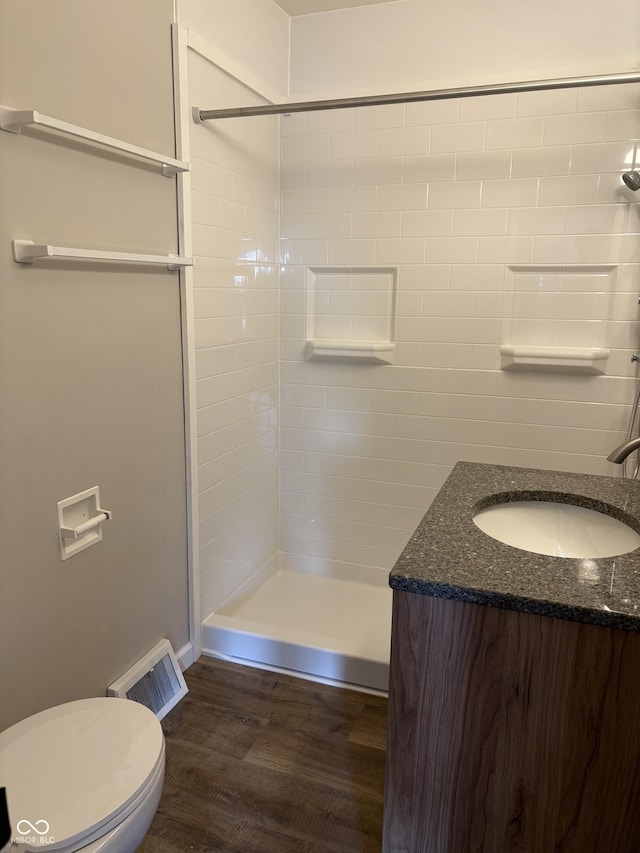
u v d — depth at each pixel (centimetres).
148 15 169
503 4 223
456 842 115
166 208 184
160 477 192
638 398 225
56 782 106
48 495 147
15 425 136
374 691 206
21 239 134
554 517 152
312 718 192
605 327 228
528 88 174
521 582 102
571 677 100
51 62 138
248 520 258
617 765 100
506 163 229
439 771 112
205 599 227
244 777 168
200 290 206
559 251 229
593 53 216
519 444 247
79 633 161
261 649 218
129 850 104
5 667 138
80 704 128
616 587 101
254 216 241
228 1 209
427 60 235
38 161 136
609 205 221
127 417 174
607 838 104
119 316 167
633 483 157
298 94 254
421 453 261
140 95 168
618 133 216
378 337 259
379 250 251
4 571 136
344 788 165
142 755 113
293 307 269
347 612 257
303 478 282
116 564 174
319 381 271
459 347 247
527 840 110
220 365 223
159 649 195
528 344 238
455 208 238
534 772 106
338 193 253
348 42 244
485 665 104
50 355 144
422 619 107
